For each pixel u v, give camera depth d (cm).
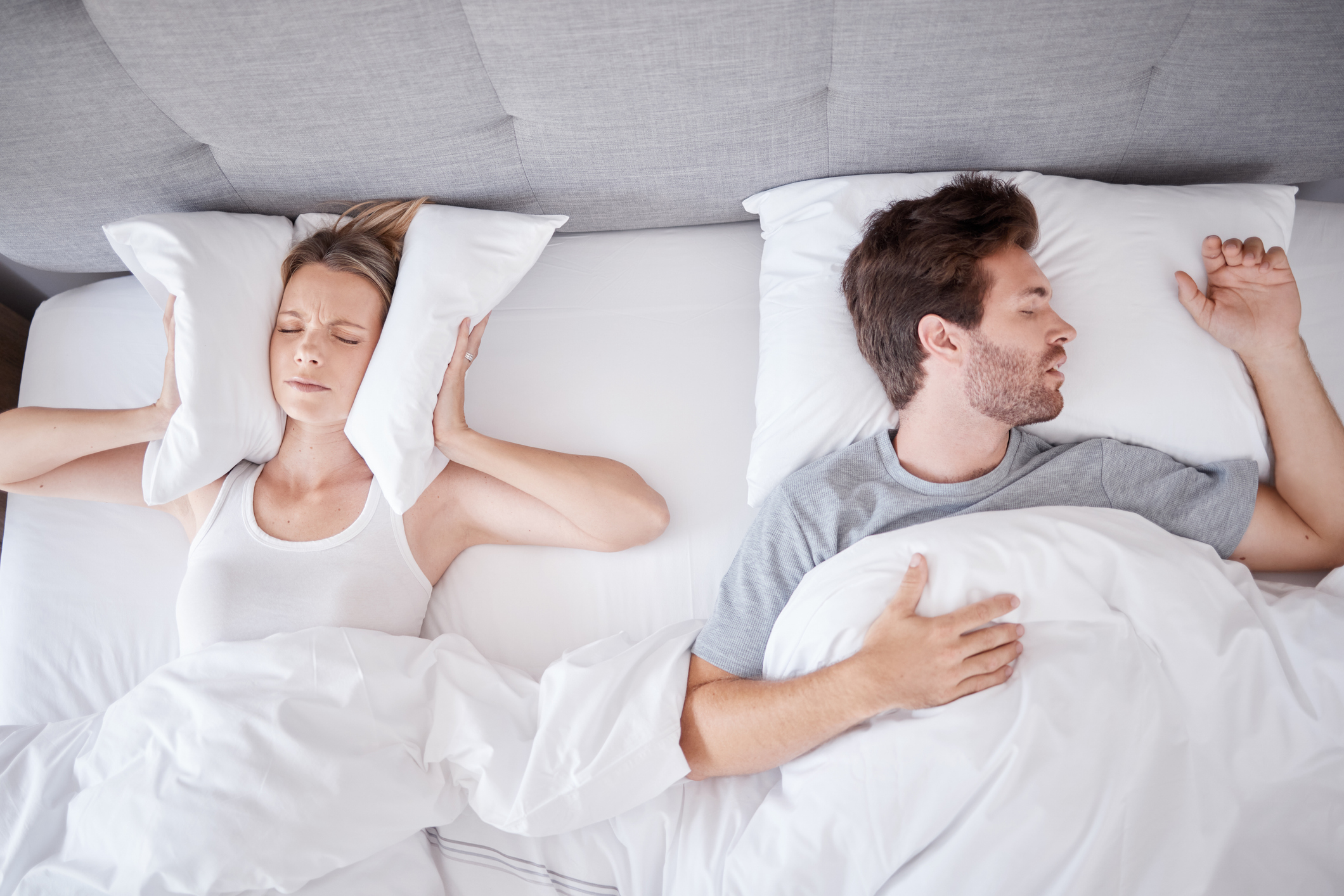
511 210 150
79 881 105
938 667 103
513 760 116
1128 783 98
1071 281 128
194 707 112
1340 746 101
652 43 122
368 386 125
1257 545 121
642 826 116
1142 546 110
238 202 144
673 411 145
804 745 109
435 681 123
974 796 100
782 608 120
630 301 152
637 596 137
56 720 135
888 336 119
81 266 156
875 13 119
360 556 128
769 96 130
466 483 135
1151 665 103
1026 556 108
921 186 137
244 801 106
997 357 112
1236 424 123
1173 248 128
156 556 142
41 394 151
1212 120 133
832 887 104
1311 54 123
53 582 140
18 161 132
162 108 128
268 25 118
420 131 134
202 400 122
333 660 116
